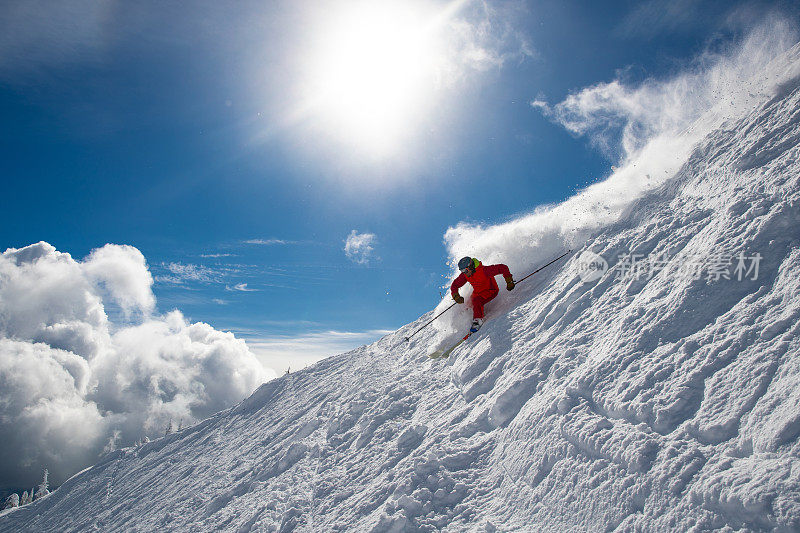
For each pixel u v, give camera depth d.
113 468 17.69
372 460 5.08
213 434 13.69
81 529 11.52
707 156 5.45
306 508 4.83
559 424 3.29
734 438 2.31
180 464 12.20
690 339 3.10
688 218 4.62
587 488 2.72
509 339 5.40
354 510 4.14
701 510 2.12
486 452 3.82
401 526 3.42
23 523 18.47
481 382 4.99
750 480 2.03
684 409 2.67
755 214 3.67
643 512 2.34
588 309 4.59
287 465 6.55
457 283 6.86
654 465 2.48
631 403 2.96
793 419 2.09
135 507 10.38
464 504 3.40
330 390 9.91
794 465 1.94
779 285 2.94
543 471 3.13
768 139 4.56
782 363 2.42
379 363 9.51
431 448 4.32
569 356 3.99
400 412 5.90
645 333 3.48
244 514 5.63
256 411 13.31
